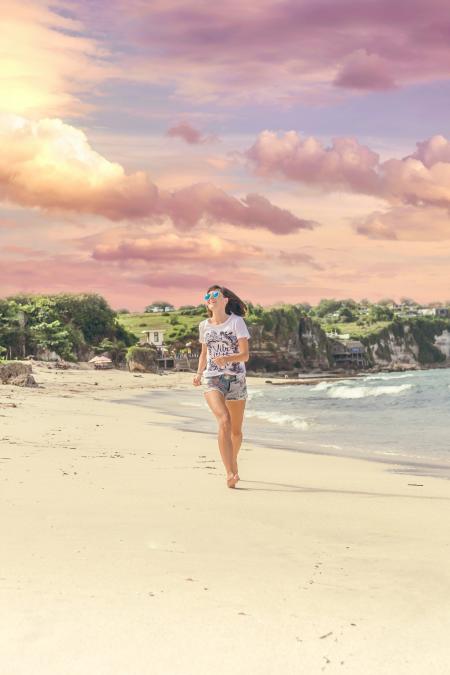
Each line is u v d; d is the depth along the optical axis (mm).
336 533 4645
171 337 157125
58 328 121812
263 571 3490
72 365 110438
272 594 3049
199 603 2859
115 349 129875
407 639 2484
